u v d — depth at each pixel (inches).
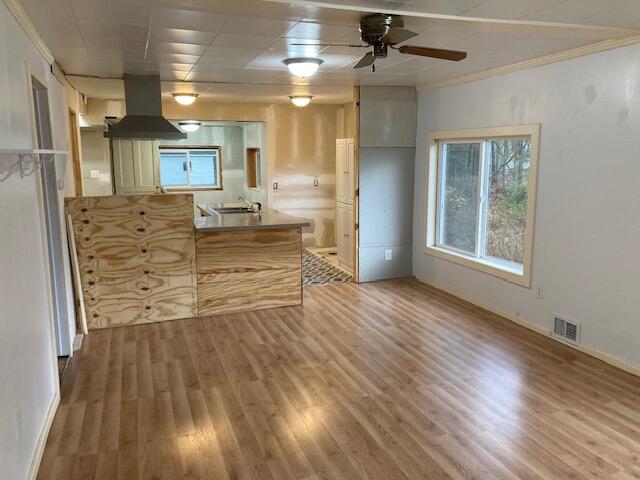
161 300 193.2
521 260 191.8
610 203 147.0
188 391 135.9
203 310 199.8
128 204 183.9
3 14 95.5
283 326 187.8
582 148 155.2
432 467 101.9
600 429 115.6
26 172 107.0
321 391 135.3
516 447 108.7
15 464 86.0
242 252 202.1
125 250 186.1
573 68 156.6
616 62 142.4
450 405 127.1
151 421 120.3
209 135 384.2
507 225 198.2
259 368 150.6
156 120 204.1
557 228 166.4
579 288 159.5
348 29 129.2
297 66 169.2
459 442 110.7
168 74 200.1
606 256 149.3
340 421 119.9
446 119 224.2
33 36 126.4
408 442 110.8
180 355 161.0
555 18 117.3
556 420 119.6
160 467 102.3
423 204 246.5
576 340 161.8
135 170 323.6
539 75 170.1
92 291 184.2
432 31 132.0
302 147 325.1
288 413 123.8
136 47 149.9
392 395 132.7
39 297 113.8
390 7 108.4
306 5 107.5
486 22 121.8
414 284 247.0
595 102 149.7
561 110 161.9
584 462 103.3
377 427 117.0
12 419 85.0
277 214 240.5
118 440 112.1
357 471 100.7
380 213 251.0
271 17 117.3
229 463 103.6
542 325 175.9
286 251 208.7
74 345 170.1
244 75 203.3
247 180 380.8
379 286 244.2
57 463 103.9
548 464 102.7
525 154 186.7
